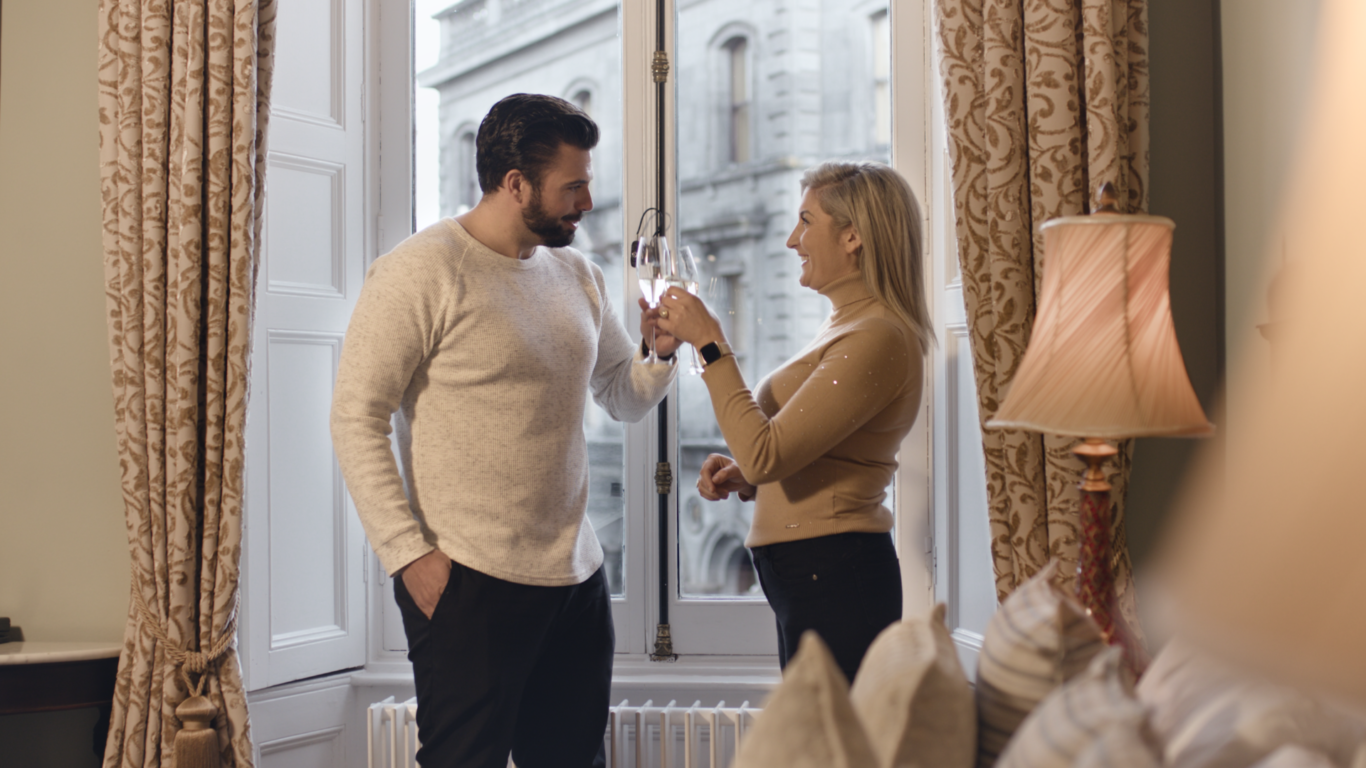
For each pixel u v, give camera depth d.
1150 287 1.24
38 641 2.39
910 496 2.41
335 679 2.48
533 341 1.85
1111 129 1.81
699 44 2.55
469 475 1.80
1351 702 0.75
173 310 2.19
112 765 2.21
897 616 1.75
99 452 2.41
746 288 2.56
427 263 1.79
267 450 2.36
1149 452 1.97
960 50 1.92
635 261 1.97
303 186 2.46
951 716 0.85
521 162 1.81
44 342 2.44
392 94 2.61
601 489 2.59
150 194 2.20
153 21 2.19
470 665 1.76
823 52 2.53
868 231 1.78
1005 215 1.87
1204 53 1.99
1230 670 0.84
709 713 2.25
